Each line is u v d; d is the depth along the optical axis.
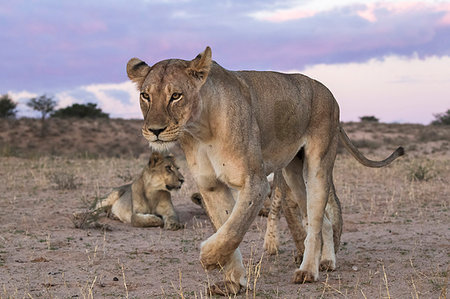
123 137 58.91
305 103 7.51
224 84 6.23
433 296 6.29
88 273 7.95
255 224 12.37
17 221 12.67
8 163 27.70
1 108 65.00
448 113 75.25
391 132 61.41
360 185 18.88
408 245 9.66
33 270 8.09
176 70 5.86
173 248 9.91
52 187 18.75
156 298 6.57
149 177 12.79
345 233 11.27
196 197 13.99
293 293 6.61
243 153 6.13
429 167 23.19
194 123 6.04
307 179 7.63
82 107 73.50
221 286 6.43
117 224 12.98
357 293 6.53
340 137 8.83
